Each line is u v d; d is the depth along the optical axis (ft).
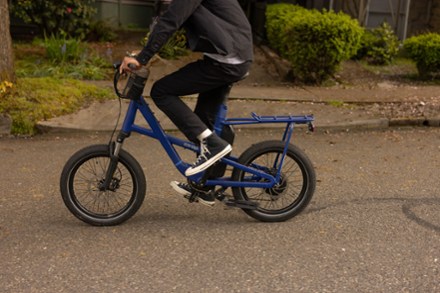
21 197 17.25
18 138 24.66
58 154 22.13
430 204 17.15
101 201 15.42
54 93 27.81
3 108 25.64
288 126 15.03
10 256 13.33
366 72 38.65
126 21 49.03
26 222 15.33
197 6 13.28
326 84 35.19
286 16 38.83
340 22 33.55
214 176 14.92
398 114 28.66
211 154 14.12
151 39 13.37
